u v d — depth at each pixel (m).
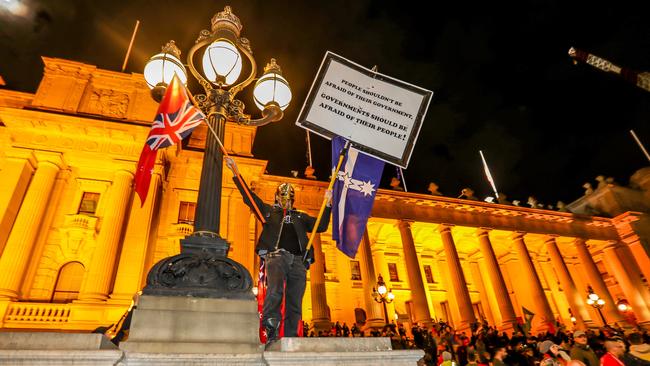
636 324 28.73
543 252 38.97
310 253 4.39
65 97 23.06
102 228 20.20
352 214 4.82
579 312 30.61
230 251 21.94
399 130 4.94
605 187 40.47
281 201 4.70
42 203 20.06
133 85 24.66
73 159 21.86
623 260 36.78
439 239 34.19
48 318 17.23
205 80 5.33
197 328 3.19
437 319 32.56
